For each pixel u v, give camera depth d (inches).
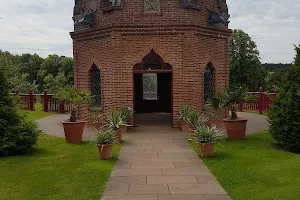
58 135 534.3
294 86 414.9
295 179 291.9
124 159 378.3
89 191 269.0
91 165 345.7
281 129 415.5
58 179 298.4
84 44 621.6
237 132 480.4
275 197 248.1
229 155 386.9
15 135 392.2
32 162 358.9
